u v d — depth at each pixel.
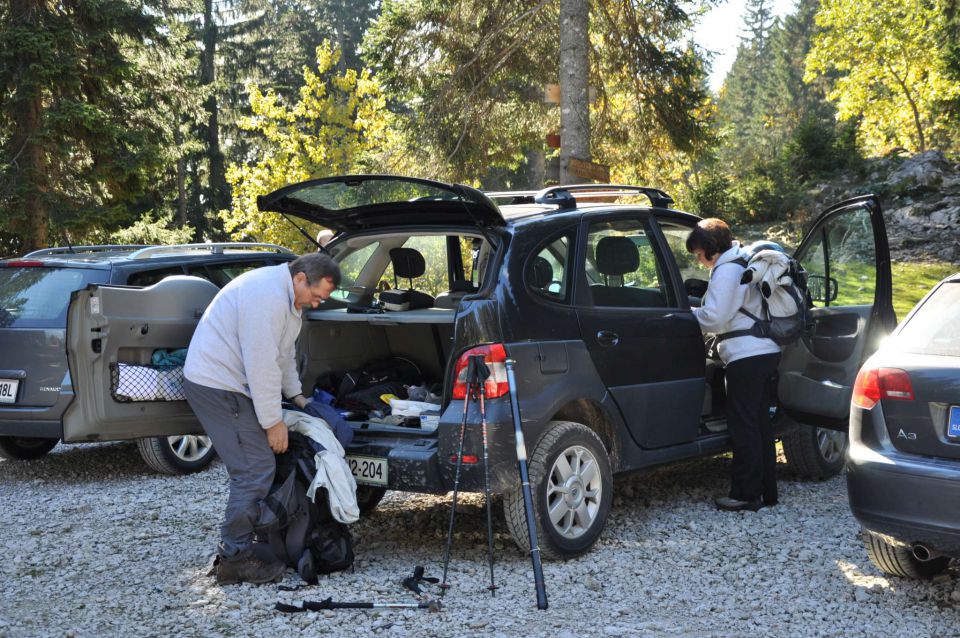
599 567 4.52
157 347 5.50
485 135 14.63
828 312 5.44
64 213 15.88
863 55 37.69
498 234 4.68
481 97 14.11
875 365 3.96
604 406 4.86
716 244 5.51
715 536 5.01
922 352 3.87
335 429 4.61
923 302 4.12
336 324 5.32
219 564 4.39
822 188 30.61
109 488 6.52
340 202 5.02
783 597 4.07
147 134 17.69
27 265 6.72
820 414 5.39
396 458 4.46
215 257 7.35
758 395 5.48
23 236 16.22
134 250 7.63
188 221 33.56
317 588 4.23
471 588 4.23
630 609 3.95
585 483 4.70
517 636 3.65
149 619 3.91
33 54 15.60
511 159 16.34
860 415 3.96
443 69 15.05
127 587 4.34
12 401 6.37
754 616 3.86
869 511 3.84
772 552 4.71
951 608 3.91
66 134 16.31
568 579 4.34
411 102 16.17
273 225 17.80
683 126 13.87
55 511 5.86
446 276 5.72
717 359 6.14
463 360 4.38
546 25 13.18
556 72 14.19
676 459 5.37
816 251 5.82
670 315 5.35
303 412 4.61
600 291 5.00
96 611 4.02
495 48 13.80
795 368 5.64
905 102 39.16
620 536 5.04
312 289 4.36
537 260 4.71
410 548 4.90
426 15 14.83
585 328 4.81
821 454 6.26
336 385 5.24
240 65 36.72
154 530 5.36
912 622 3.76
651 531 5.12
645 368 5.12
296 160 18.55
